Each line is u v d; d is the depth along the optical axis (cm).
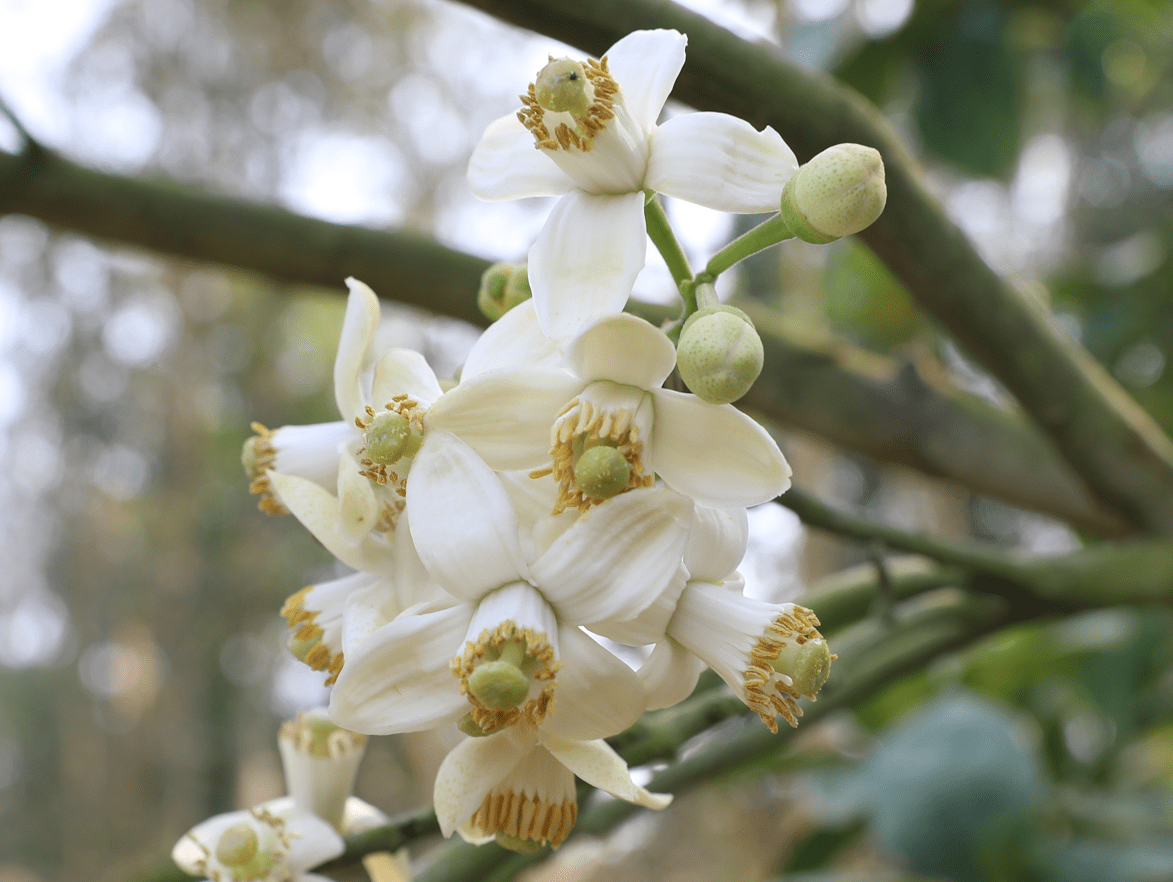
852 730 108
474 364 33
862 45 88
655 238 34
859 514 50
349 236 57
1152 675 94
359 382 34
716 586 33
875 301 109
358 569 33
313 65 276
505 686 31
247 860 38
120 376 343
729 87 42
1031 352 52
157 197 56
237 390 335
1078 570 54
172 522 356
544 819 34
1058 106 109
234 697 374
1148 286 106
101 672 401
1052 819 86
